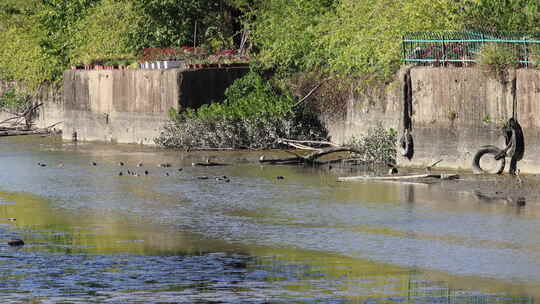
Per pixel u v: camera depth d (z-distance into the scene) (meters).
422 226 37.31
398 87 56.59
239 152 64.12
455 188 45.16
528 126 46.72
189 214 41.50
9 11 102.69
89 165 60.22
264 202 44.12
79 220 40.50
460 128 49.44
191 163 59.19
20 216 41.72
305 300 26.97
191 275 30.00
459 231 36.19
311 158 58.09
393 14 57.72
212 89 69.06
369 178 49.50
